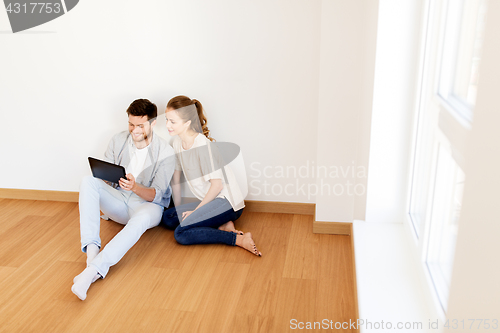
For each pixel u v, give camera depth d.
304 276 1.96
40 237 2.34
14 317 1.71
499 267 0.56
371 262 1.70
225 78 2.36
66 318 1.70
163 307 1.76
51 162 2.70
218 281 1.93
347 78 2.10
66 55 2.45
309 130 2.40
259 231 2.39
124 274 1.98
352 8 1.99
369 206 2.02
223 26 2.27
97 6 2.33
